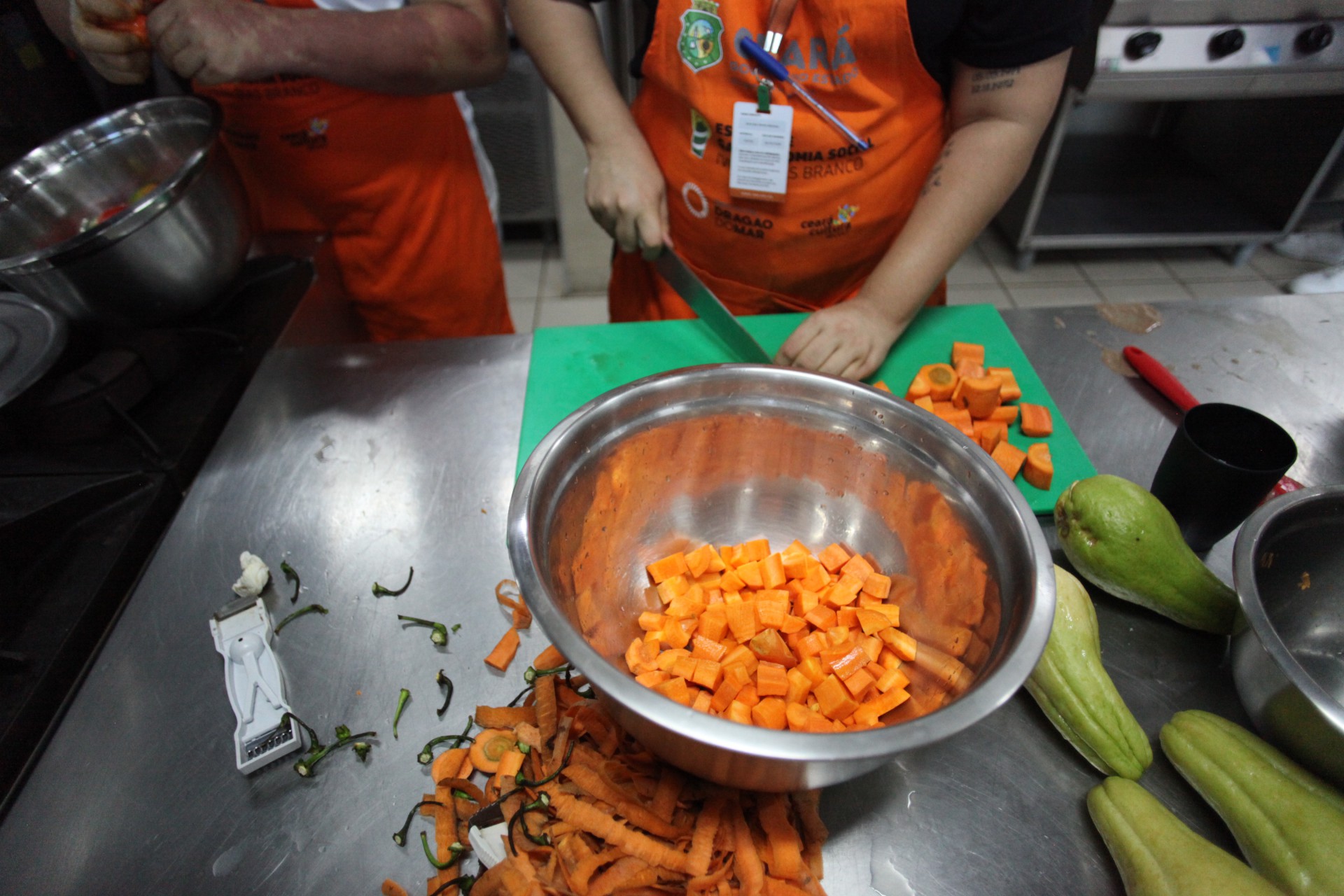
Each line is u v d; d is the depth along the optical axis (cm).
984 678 49
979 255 266
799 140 99
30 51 113
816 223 108
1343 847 48
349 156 130
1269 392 98
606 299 255
